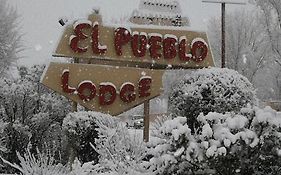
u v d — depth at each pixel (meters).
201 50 12.80
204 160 5.24
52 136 11.52
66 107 12.24
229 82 11.62
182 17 13.06
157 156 5.53
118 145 6.25
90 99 11.91
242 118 5.45
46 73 11.78
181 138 5.25
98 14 12.31
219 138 5.25
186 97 11.65
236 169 5.43
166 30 12.69
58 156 10.81
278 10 22.44
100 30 12.27
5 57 24.00
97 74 12.09
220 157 5.23
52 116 11.75
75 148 10.17
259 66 25.06
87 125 10.16
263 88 25.86
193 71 12.21
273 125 5.32
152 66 12.90
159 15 12.95
